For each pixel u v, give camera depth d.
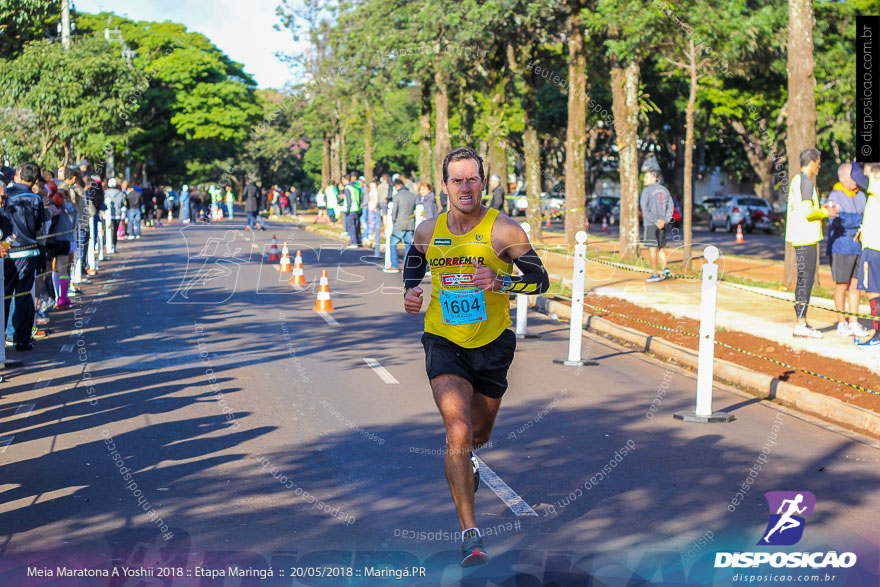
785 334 11.60
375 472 6.32
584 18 21.17
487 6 23.00
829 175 46.22
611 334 12.73
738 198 42.72
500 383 5.16
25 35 22.70
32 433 7.24
